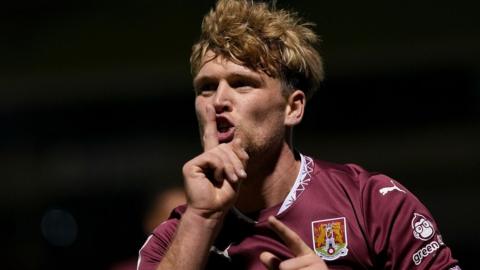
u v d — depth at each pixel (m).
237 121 4.26
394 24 19.05
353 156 20.91
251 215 4.46
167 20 20.94
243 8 4.57
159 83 21.64
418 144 20.45
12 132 23.33
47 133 23.44
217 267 4.41
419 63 19.72
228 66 4.32
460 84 20.16
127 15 21.33
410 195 4.53
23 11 21.80
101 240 23.33
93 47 21.41
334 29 19.33
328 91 20.84
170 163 22.64
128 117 22.98
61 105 22.98
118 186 23.27
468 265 21.53
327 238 4.34
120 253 23.05
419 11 18.88
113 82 21.75
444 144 20.31
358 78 20.67
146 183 22.98
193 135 22.53
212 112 4.22
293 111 4.57
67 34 21.69
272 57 4.40
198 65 4.51
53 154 23.44
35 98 22.56
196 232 4.02
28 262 23.17
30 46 21.77
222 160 4.04
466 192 20.84
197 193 4.04
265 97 4.35
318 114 21.00
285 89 4.48
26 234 23.56
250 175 4.42
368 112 20.83
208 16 4.64
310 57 4.71
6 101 22.66
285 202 4.45
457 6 18.59
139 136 22.94
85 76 21.56
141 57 21.03
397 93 20.61
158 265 4.12
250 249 4.38
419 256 4.29
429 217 4.46
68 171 23.30
